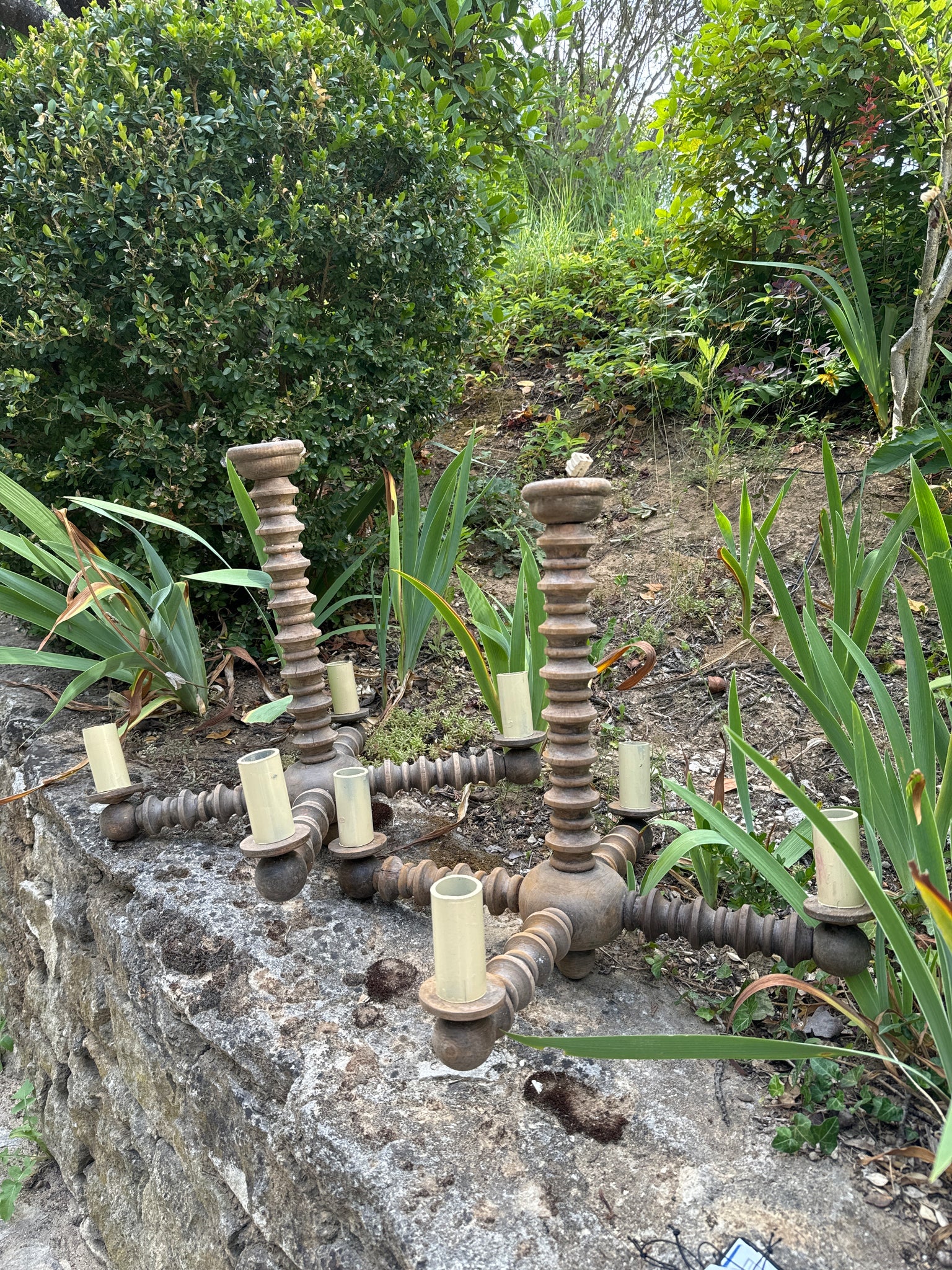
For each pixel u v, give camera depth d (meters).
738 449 3.32
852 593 1.69
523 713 1.62
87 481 2.48
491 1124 1.10
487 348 3.87
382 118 2.57
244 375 2.37
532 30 4.12
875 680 1.30
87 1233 1.88
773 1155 1.04
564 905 1.25
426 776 1.66
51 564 2.09
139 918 1.59
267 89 2.45
